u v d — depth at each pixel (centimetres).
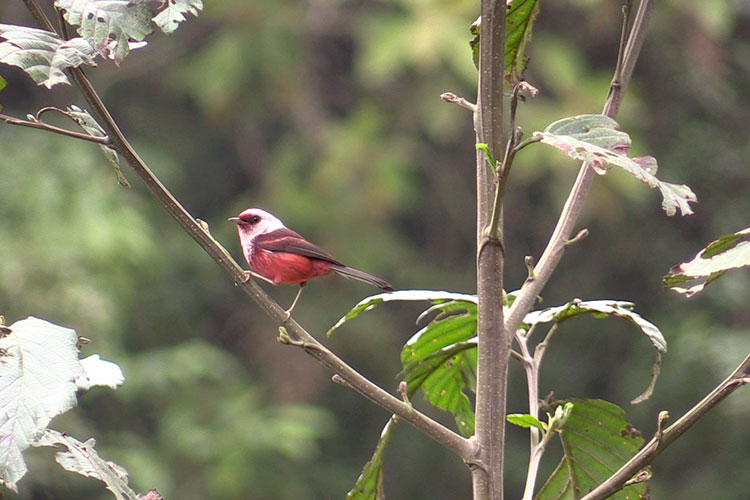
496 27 371
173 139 1911
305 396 1719
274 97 1797
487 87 374
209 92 1745
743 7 1752
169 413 1563
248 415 1576
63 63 322
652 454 350
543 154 1658
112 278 1504
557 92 1677
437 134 1798
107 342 1463
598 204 1656
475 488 364
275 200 1755
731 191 1709
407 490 1752
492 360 369
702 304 1616
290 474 1576
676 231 1792
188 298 1741
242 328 1811
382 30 1636
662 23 1723
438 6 1634
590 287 1798
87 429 1488
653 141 1758
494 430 366
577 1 1675
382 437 416
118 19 344
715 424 1475
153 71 1877
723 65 1744
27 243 1434
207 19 1842
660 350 408
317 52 1917
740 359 1462
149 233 1588
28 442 288
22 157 1534
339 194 1744
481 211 375
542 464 1673
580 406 430
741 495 1414
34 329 310
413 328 1806
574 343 1775
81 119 357
